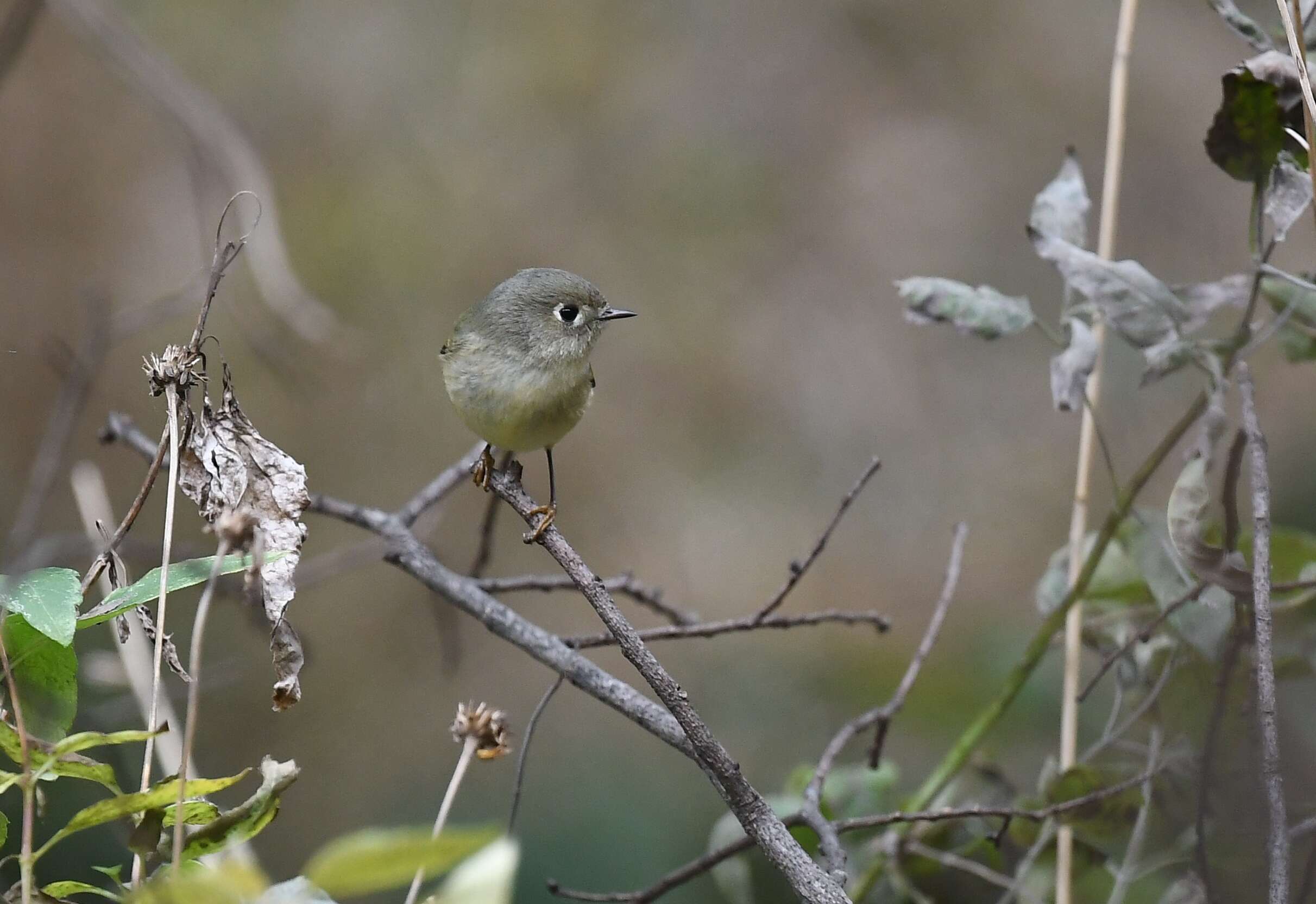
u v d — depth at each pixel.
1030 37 15.56
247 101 14.66
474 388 7.23
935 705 10.67
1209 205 14.59
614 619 4.14
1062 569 6.34
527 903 9.95
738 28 15.84
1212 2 5.23
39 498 8.13
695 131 15.48
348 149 14.88
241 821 3.44
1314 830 4.91
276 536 3.98
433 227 14.68
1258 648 4.32
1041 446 14.62
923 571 13.80
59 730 3.82
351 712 12.49
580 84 15.47
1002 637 11.02
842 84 15.73
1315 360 5.48
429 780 11.63
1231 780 5.52
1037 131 15.30
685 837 10.42
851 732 5.72
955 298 5.49
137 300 13.62
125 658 5.04
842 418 14.85
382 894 8.65
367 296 14.22
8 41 9.56
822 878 4.01
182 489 4.09
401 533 6.40
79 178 14.19
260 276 9.62
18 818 8.87
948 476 14.52
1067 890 5.59
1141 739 6.25
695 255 15.20
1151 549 5.56
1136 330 5.21
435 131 15.08
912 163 15.38
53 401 13.15
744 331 15.04
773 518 14.25
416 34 15.34
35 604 3.60
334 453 13.73
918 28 15.73
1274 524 11.10
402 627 13.14
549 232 14.88
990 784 6.46
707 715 11.88
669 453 14.65
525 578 6.44
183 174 14.27
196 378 4.07
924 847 6.00
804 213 15.36
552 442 7.51
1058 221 5.66
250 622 7.34
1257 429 4.72
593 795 10.87
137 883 3.40
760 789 10.86
